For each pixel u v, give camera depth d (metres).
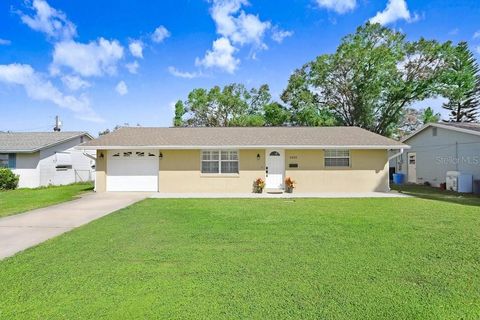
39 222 8.15
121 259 5.06
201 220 8.38
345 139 16.14
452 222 8.03
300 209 10.26
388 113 29.05
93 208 10.46
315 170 15.66
